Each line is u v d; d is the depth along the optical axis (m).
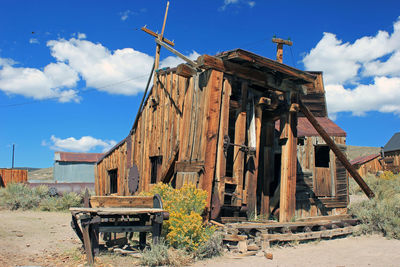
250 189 9.72
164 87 11.93
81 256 6.25
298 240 8.30
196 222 6.94
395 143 37.03
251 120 9.97
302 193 12.67
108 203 6.91
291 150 10.53
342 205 13.45
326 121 15.79
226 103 9.14
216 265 6.04
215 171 8.84
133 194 13.27
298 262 6.39
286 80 10.54
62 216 12.95
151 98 12.59
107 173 16.48
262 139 11.57
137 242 7.47
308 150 13.21
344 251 7.46
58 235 8.64
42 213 13.83
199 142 8.87
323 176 13.25
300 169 12.88
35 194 16.41
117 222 6.24
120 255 6.32
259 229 7.93
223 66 9.05
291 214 10.16
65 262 5.95
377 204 10.59
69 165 33.34
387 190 13.26
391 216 9.66
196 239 6.84
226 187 9.27
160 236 6.78
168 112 11.43
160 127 11.81
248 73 9.59
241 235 7.38
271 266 6.04
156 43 12.05
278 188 11.69
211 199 8.66
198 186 8.62
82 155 34.72
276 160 13.35
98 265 5.67
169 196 7.95
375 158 34.62
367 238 9.12
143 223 6.86
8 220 10.61
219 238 7.09
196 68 9.41
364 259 6.65
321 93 17.56
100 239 7.84
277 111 10.94
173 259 5.99
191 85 9.75
